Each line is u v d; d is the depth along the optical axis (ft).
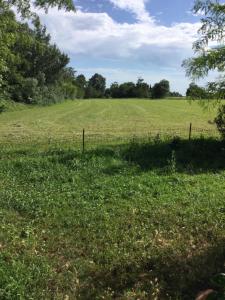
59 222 29.78
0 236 26.37
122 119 143.23
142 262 22.59
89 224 29.27
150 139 63.52
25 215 31.45
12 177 42.37
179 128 107.34
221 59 56.85
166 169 46.85
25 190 37.91
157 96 481.87
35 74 262.47
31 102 229.66
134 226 28.91
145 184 40.98
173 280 20.56
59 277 21.06
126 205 34.06
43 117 149.69
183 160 51.96
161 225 29.32
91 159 48.75
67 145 63.62
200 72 58.23
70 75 429.38
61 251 24.54
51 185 39.70
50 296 19.26
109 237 26.76
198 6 57.41
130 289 19.86
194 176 44.55
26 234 27.12
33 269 21.56
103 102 300.20
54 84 294.87
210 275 20.68
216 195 37.50
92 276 21.35
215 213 32.01
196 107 235.81
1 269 21.03
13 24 51.42
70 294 19.52
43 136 85.30
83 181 41.47
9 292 18.97
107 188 38.88
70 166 46.32
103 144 63.87
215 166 49.62
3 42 53.36
